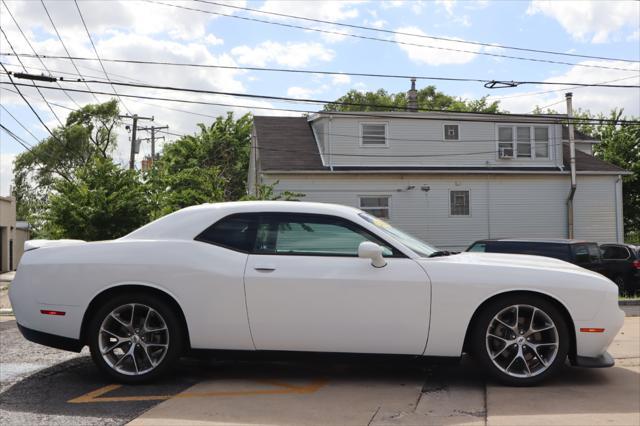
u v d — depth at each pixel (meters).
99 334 5.09
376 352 5.00
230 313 5.00
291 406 4.53
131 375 5.10
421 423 4.14
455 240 26.20
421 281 4.95
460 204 26.34
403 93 57.41
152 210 23.45
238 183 39.03
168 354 5.06
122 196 22.69
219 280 5.01
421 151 26.33
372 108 56.28
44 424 4.12
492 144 26.73
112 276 5.07
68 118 53.59
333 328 4.96
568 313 5.02
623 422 4.14
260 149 26.23
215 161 38.59
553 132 27.14
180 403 4.60
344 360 5.04
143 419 4.22
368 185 25.72
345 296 4.95
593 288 5.01
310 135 27.64
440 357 5.00
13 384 5.23
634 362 6.03
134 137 39.12
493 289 4.95
